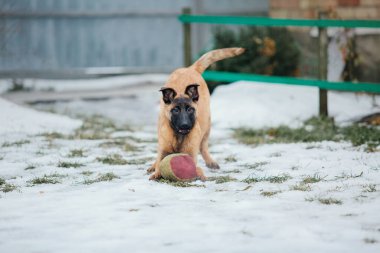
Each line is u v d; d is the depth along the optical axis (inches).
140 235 243.8
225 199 291.7
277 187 311.7
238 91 585.0
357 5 611.2
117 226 254.8
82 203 289.3
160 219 263.1
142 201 291.0
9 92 729.6
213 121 521.7
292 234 240.2
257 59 623.8
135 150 422.6
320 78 512.4
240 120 514.9
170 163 324.8
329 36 613.3
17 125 487.5
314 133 455.5
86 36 840.9
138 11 850.8
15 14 808.9
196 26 877.2
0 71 805.2
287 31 649.6
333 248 225.8
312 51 641.0
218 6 881.5
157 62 867.4
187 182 325.7
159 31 863.7
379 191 297.1
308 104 547.2
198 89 347.3
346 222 252.2
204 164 378.6
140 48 859.4
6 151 411.2
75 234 246.2
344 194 293.4
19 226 257.3
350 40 609.0
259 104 538.6
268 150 412.2
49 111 585.3
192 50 878.4
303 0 653.3
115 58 853.2
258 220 258.4
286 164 366.3
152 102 670.5
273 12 687.7
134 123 556.4
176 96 327.0
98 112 613.6
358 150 400.5
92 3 840.3
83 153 410.6
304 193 297.6
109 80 813.2
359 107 543.5
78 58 840.9
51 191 313.4
